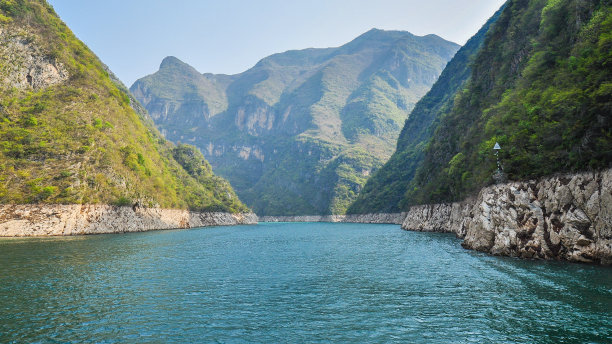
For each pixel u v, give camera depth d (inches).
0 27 4328.3
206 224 6801.2
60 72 4677.7
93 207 3705.7
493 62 3312.0
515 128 1873.8
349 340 717.3
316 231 5036.9
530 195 1536.7
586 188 1286.9
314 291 1121.4
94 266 1583.4
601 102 1258.6
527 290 997.2
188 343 710.5
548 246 1409.9
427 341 702.5
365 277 1331.2
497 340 692.7
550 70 1918.1
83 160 3818.9
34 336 743.7
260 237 3693.4
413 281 1226.0
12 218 3176.7
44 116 4040.4
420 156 7209.6
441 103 7445.9
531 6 2886.3
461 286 1111.0
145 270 1503.4
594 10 1755.7
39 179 3435.0
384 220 7864.2
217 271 1491.1
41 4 5162.4
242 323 826.8
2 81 4092.0
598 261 1240.2
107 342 717.3
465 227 2691.9
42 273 1396.4
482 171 2178.9
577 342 661.9
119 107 5260.8
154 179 5157.5
